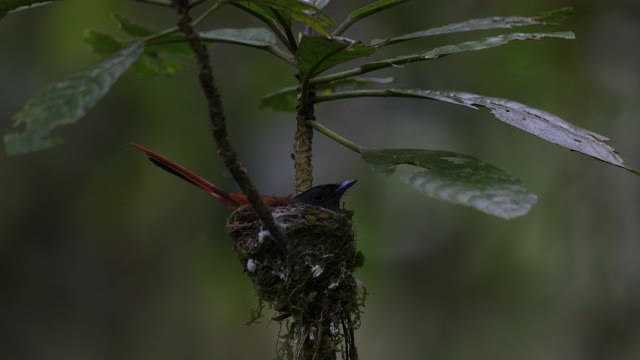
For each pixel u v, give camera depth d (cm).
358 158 1241
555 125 477
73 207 1241
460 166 417
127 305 1273
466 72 1140
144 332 1274
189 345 1275
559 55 1112
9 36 1173
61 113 371
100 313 1273
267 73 1191
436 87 1149
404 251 1177
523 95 1134
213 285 1252
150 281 1263
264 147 1197
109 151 1212
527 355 1167
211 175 1181
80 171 1228
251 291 1252
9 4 478
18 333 1258
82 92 377
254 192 455
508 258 1174
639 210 1136
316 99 532
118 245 1251
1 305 1254
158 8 1204
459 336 1187
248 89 1192
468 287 1181
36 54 1173
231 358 1278
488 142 1155
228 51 1205
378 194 1188
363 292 579
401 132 1180
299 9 439
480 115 1155
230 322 1277
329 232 564
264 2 437
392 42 514
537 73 1122
